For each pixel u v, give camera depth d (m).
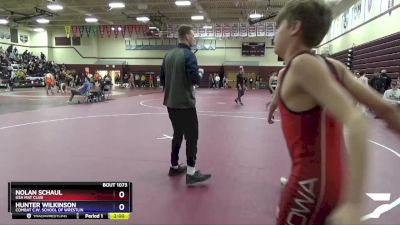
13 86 30.94
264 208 3.90
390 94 11.62
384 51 14.98
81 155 6.30
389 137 8.25
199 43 39.34
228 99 20.83
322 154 1.34
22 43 39.34
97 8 28.86
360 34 19.09
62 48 40.81
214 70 39.38
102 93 19.31
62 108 14.62
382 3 15.59
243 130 9.23
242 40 38.69
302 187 1.37
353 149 1.01
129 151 6.64
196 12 30.02
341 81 1.44
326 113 1.31
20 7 28.70
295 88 1.31
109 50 40.69
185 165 5.51
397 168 5.59
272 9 27.55
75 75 35.12
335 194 1.36
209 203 4.05
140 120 10.98
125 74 40.25
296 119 1.34
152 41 39.75
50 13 28.69
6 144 7.23
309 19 1.38
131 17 31.58
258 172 5.31
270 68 38.38
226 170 5.41
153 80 39.91
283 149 6.92
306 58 1.29
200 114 12.91
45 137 8.02
